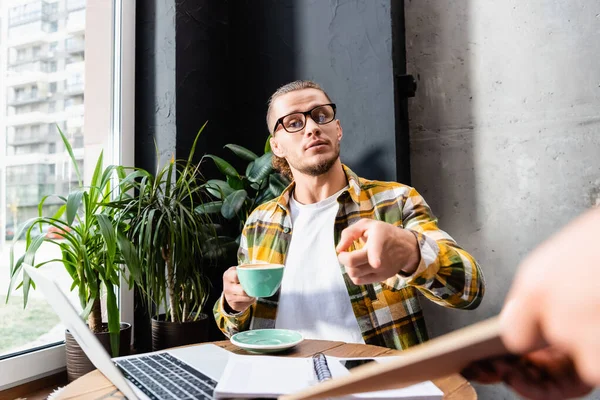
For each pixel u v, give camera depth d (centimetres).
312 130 149
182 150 186
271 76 204
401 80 179
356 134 180
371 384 30
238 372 78
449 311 181
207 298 171
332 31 188
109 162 184
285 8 201
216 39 208
